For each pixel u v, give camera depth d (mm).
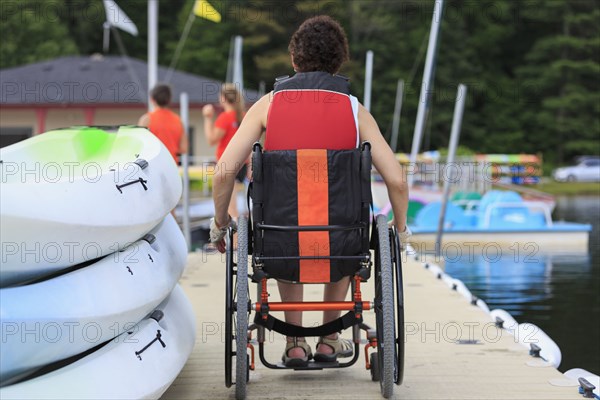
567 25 66250
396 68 60094
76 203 3502
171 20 64938
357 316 4363
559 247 16453
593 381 4758
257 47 62125
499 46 67750
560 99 65250
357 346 4766
